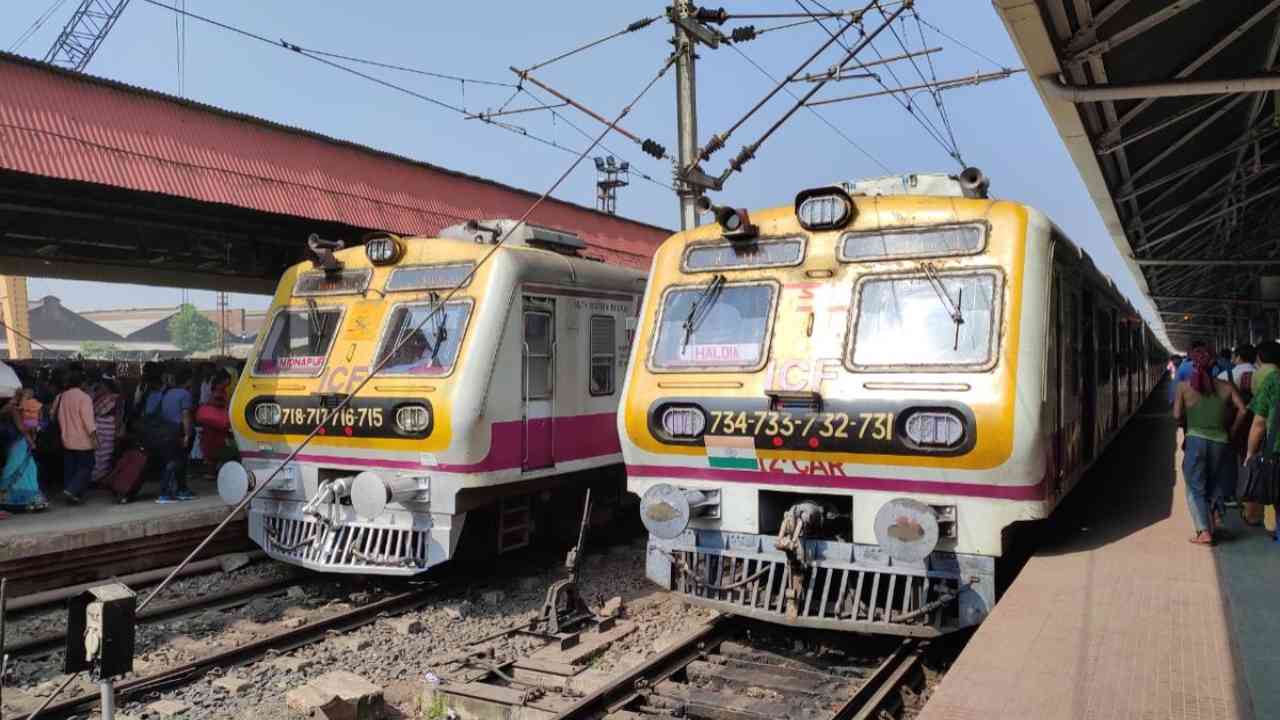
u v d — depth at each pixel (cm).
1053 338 619
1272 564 598
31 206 1016
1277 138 1261
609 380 1048
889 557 604
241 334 6438
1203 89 741
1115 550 641
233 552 1005
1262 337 2281
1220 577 570
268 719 586
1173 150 1155
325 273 959
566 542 1105
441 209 1320
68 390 1038
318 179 1159
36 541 828
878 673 597
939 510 592
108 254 1324
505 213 1468
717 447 663
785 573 636
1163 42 897
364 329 903
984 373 582
